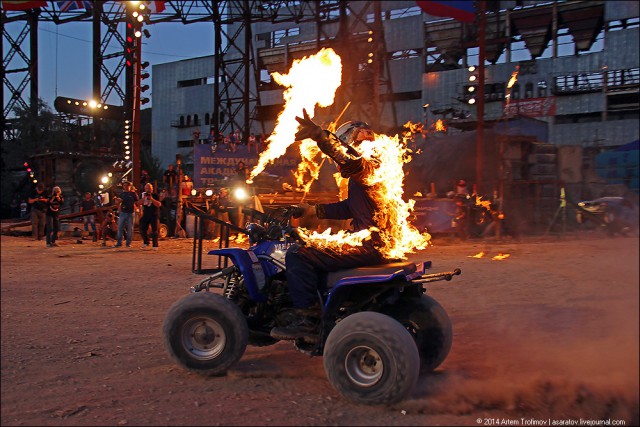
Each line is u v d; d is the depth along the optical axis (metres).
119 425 3.53
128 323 6.25
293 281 4.19
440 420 3.60
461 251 12.08
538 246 11.23
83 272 10.10
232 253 4.47
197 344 4.50
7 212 36.53
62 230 19.14
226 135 30.00
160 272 10.05
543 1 18.16
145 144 57.28
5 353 5.06
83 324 6.20
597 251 9.45
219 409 3.79
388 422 3.58
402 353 3.78
